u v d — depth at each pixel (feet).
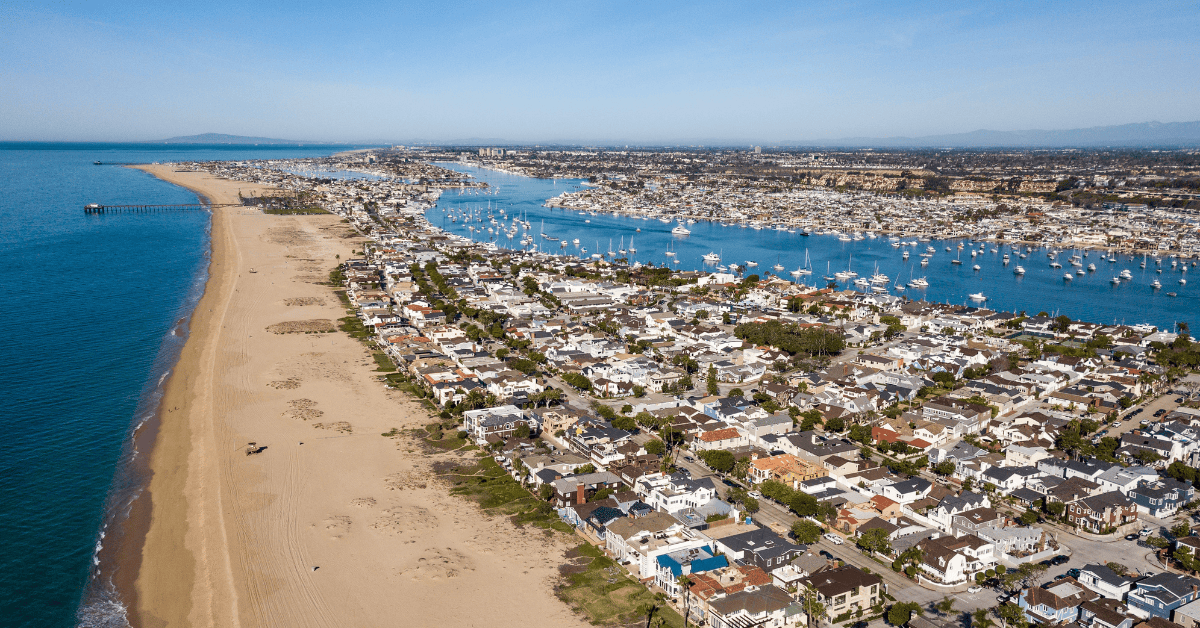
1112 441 578.25
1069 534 459.73
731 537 429.38
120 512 473.67
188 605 380.99
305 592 390.01
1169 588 369.09
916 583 402.93
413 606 377.91
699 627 361.71
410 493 502.79
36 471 525.75
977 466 536.42
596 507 471.62
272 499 491.31
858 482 515.09
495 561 421.18
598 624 364.79
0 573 404.36
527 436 596.70
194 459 549.95
